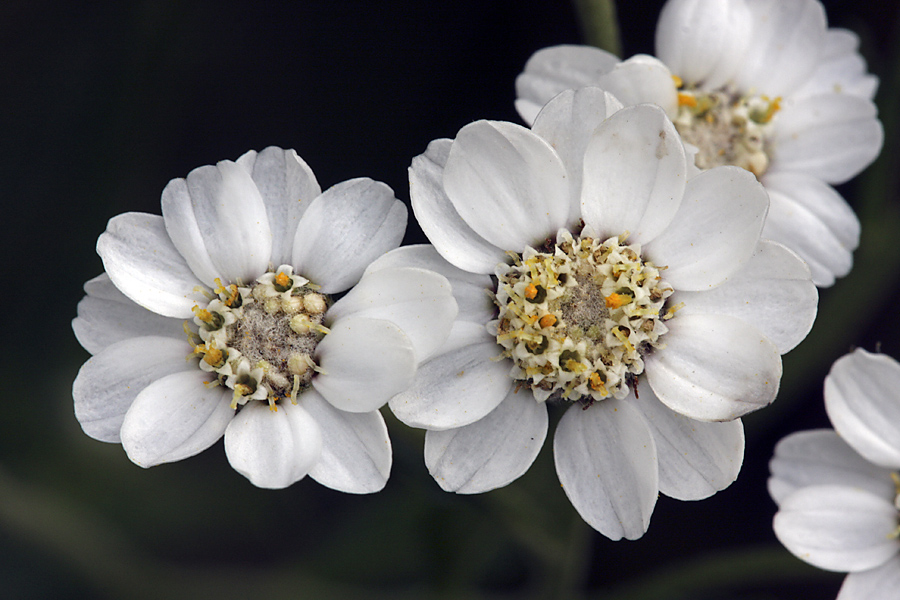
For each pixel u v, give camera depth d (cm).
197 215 12
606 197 12
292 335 12
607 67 13
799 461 13
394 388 12
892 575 13
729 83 13
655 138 12
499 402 12
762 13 13
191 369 12
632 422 12
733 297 12
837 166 13
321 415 12
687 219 12
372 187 12
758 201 12
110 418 12
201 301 12
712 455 12
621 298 12
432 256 12
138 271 12
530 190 12
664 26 13
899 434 13
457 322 12
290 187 12
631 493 12
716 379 12
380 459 12
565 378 12
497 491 13
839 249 13
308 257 12
